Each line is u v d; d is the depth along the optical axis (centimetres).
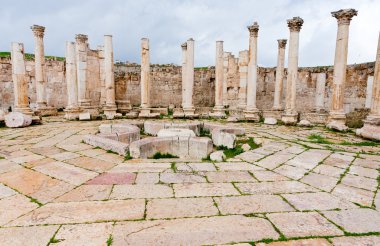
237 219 366
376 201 434
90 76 2042
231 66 2212
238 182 507
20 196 431
